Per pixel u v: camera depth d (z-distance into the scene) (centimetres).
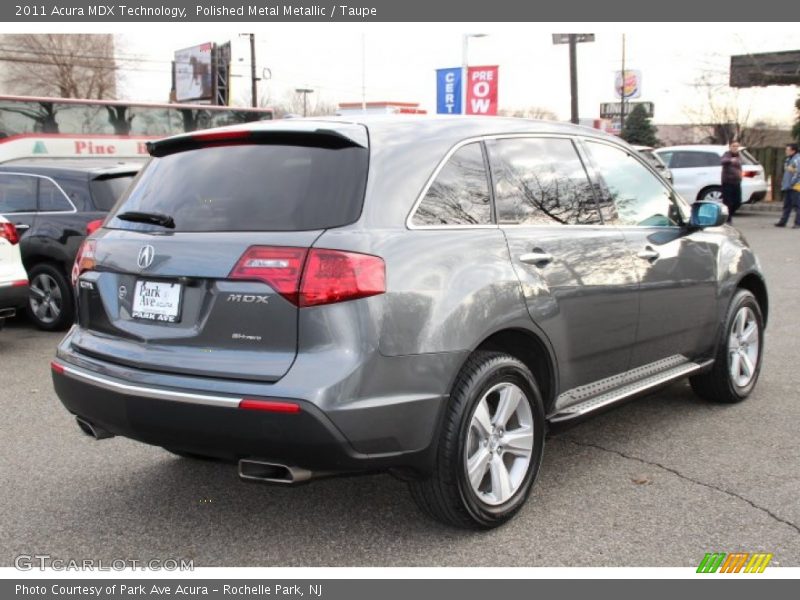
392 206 332
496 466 364
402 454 323
